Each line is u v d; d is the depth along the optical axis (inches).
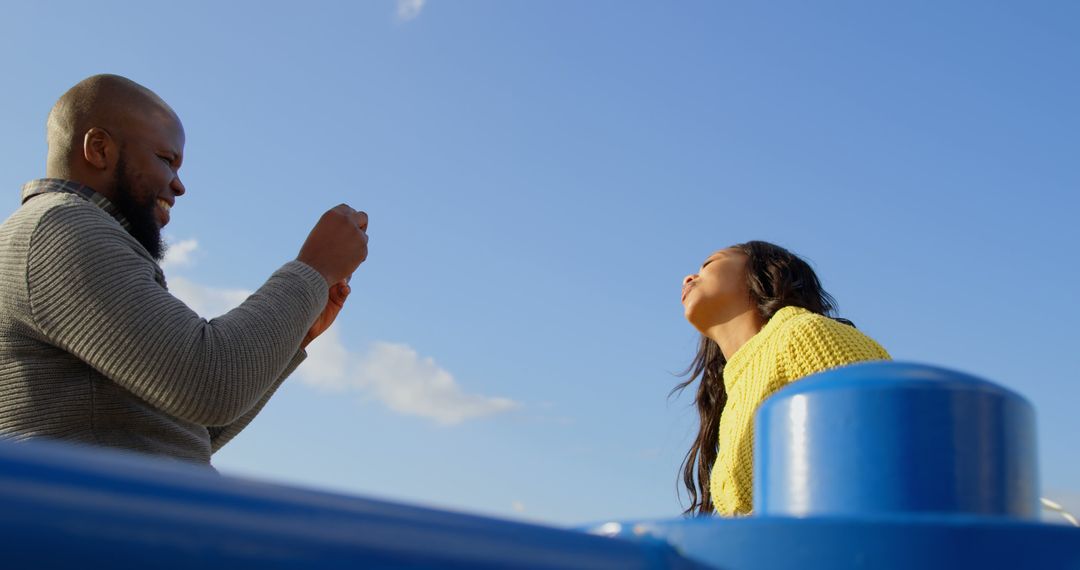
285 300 76.2
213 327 72.0
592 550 16.7
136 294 70.2
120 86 85.3
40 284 70.1
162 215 86.1
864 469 20.9
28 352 72.1
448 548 14.8
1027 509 21.4
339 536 13.8
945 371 21.9
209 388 70.0
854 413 21.2
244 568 13.0
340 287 91.7
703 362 124.6
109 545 12.1
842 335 94.3
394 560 14.2
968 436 20.8
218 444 89.6
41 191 81.6
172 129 87.1
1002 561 18.0
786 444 21.9
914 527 18.0
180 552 12.6
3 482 11.7
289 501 13.7
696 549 18.5
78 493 12.1
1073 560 18.3
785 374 93.8
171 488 12.8
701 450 122.3
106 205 82.5
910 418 20.8
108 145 83.1
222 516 13.0
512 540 15.6
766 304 105.5
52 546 11.8
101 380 72.9
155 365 68.7
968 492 20.6
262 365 72.9
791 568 18.0
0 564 11.5
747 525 18.4
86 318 69.2
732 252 110.4
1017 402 21.7
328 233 82.6
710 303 108.3
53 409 71.6
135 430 74.2
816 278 109.8
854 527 18.1
